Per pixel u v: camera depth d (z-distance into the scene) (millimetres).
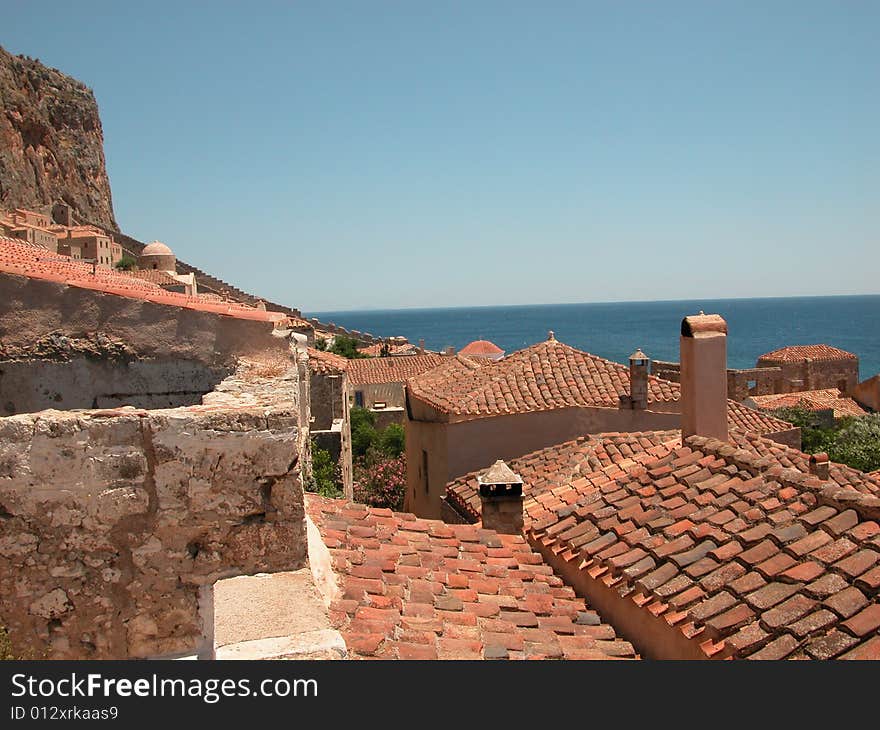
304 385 14961
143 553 4676
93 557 4617
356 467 33031
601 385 18984
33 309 6746
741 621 5684
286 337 7258
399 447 35219
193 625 4734
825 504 6730
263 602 4422
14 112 91312
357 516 7645
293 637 4133
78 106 106688
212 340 7109
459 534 8000
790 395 48469
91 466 4574
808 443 34438
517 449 17875
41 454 4500
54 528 4543
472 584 6633
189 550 4762
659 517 7883
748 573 6277
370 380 50281
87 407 6863
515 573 7410
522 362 20297
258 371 6809
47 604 4559
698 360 9578
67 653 4590
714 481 8094
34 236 66688
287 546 4898
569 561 7895
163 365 7008
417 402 21672
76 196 102812
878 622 5184
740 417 22000
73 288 6816
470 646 5051
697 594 6223
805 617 5461
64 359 6824
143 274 57969
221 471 4770
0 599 4500
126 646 4664
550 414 17906
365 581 5797
